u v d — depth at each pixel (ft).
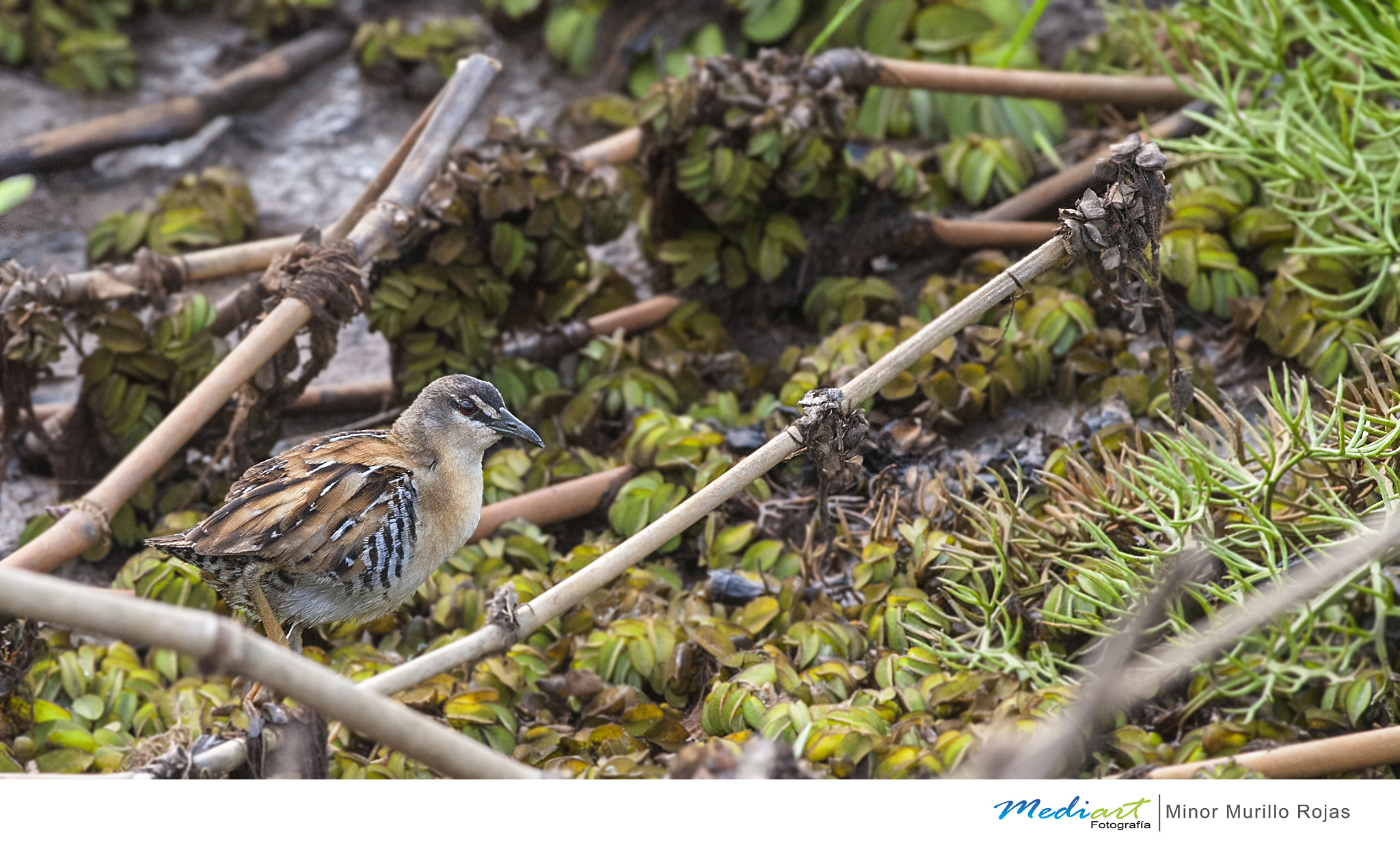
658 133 35.86
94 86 47.55
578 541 33.32
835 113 36.35
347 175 45.27
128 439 32.83
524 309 36.29
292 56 48.01
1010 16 45.11
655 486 32.04
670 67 46.52
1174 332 35.19
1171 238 35.40
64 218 42.88
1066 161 41.96
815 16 45.75
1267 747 24.23
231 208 40.96
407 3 51.44
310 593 26.84
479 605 29.73
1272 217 35.70
